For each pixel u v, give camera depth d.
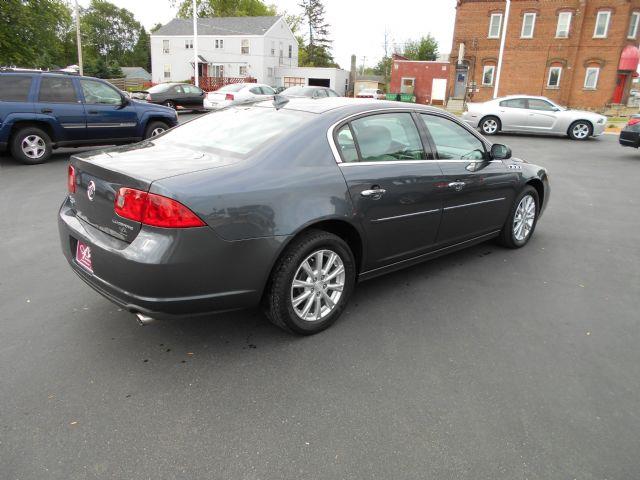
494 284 4.44
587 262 5.11
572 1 31.97
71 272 4.43
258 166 3.07
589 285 4.48
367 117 3.73
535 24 33.19
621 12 31.20
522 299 4.13
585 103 33.31
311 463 2.27
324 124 3.46
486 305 3.99
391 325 3.61
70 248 3.29
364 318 3.71
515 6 33.38
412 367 3.07
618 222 6.77
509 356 3.24
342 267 3.48
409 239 4.00
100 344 3.23
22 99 9.34
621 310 3.98
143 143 3.85
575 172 10.80
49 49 28.50
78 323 3.50
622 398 2.82
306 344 3.31
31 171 8.99
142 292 2.72
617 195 8.55
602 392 2.87
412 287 4.32
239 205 2.85
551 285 4.45
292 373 2.97
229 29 54.34
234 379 2.90
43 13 27.11
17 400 2.64
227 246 2.82
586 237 6.01
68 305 3.77
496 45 34.38
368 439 2.44
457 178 4.26
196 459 2.28
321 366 3.06
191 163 3.06
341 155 3.46
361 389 2.84
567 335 3.54
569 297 4.21
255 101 4.18
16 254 4.83
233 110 4.07
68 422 2.49
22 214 6.23
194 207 2.69
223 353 3.17
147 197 2.68
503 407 2.71
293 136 3.31
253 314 3.71
